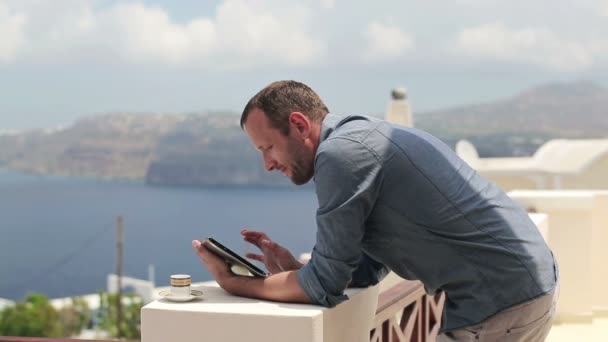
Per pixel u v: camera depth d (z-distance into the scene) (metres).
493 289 2.19
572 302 5.47
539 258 2.21
